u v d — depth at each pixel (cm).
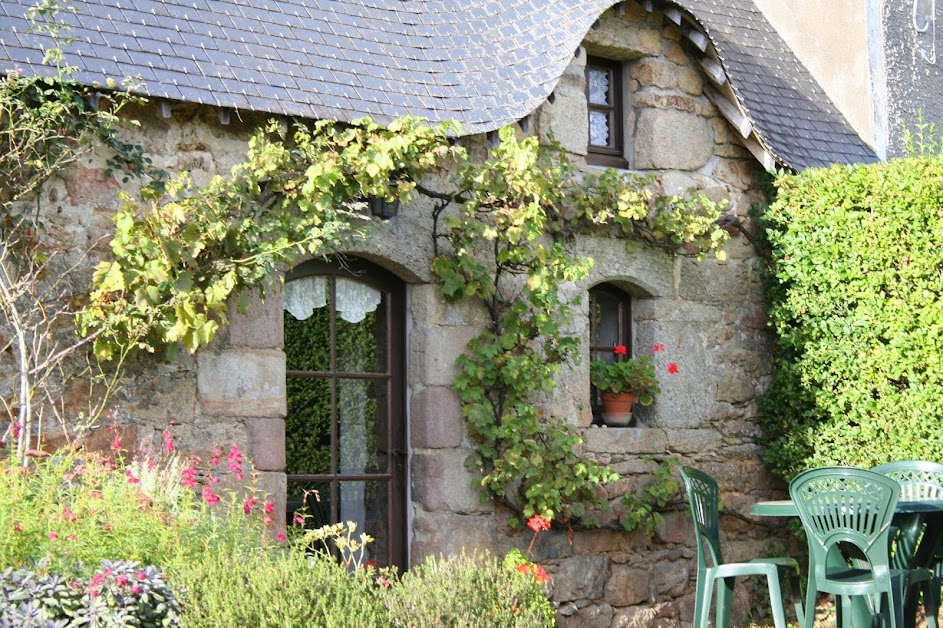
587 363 888
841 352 928
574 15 881
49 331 681
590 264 816
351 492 820
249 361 749
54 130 682
